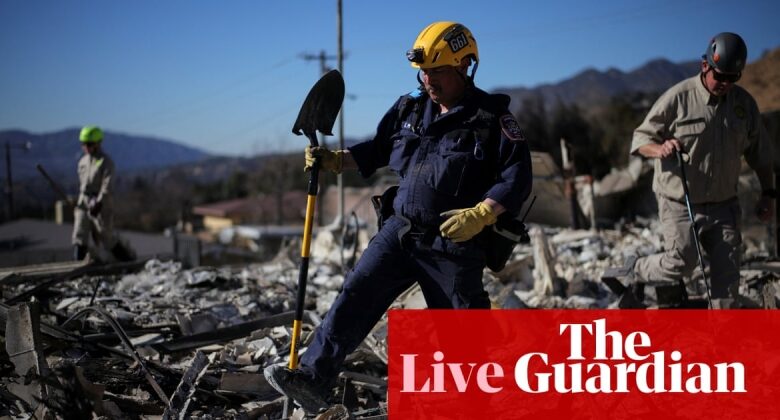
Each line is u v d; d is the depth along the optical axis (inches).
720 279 203.3
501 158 132.0
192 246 451.2
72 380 134.0
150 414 141.4
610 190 598.9
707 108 200.1
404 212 137.6
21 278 288.2
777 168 311.3
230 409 149.3
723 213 204.8
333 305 140.6
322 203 1363.2
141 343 189.3
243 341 188.4
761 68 1617.9
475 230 128.6
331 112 147.5
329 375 137.3
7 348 141.9
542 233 293.7
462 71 135.9
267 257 818.8
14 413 137.8
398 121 143.4
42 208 2055.9
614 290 225.0
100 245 369.4
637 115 1512.1
